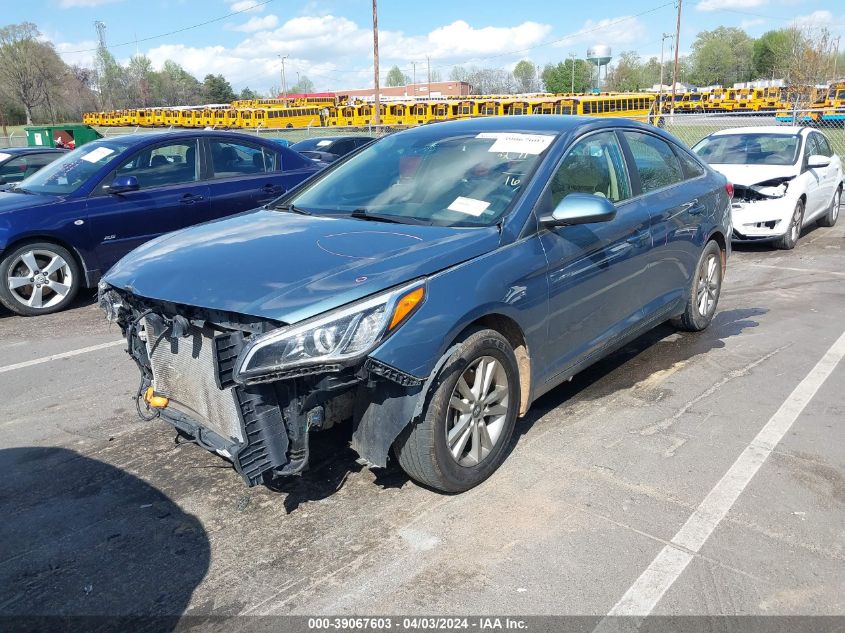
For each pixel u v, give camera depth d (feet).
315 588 9.12
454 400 10.64
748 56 303.27
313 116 155.12
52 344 19.75
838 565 9.37
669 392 15.19
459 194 12.62
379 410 10.02
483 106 135.13
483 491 11.30
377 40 108.17
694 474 11.71
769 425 13.48
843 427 13.35
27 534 10.48
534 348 12.12
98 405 15.25
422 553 9.76
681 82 311.47
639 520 10.41
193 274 10.25
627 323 14.98
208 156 26.00
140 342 11.30
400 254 10.41
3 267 21.98
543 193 12.37
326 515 10.76
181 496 11.42
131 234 24.17
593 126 14.52
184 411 10.86
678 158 17.63
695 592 8.87
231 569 9.55
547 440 13.01
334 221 12.44
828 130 73.77
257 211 14.33
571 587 9.00
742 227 30.32
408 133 15.61
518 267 11.37
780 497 10.98
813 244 32.65
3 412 14.99
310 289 9.46
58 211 22.67
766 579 9.10
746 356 17.34
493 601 8.77
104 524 10.69
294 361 8.91
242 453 9.30
